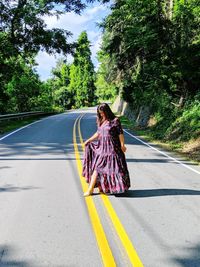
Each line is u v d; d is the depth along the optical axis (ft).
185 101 71.72
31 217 20.57
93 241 17.39
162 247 16.93
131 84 104.78
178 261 15.55
